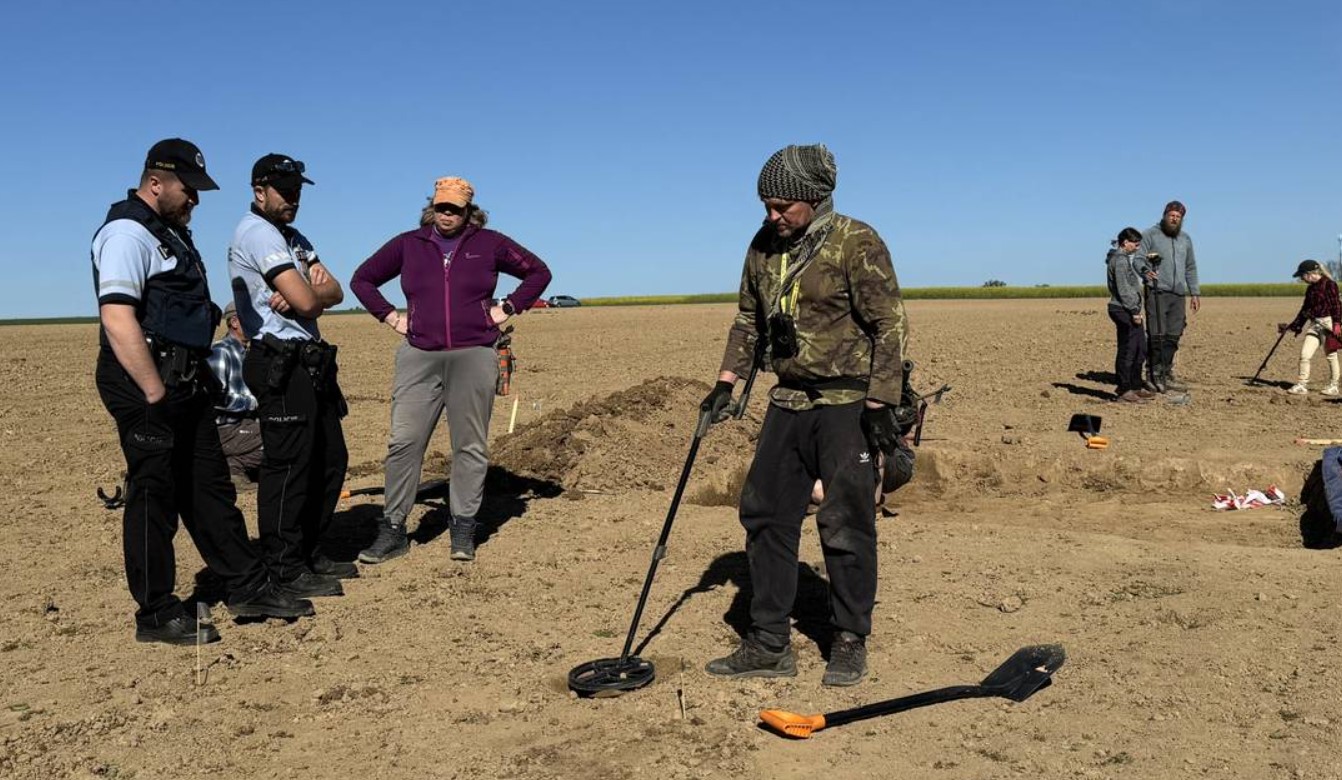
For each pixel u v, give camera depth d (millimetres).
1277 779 3766
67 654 5215
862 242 4434
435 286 6504
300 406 5871
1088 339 23797
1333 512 7520
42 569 6648
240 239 5664
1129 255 12984
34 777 3982
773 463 4699
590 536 7281
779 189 4402
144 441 5062
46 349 30484
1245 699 4418
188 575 6488
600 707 4531
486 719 4445
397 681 4852
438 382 6617
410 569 6562
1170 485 9648
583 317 48906
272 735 4320
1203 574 6109
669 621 5578
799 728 4148
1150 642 5082
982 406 13125
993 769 3914
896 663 4945
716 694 4625
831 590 4734
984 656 5016
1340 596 5652
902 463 4996
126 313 4762
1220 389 14391
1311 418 11875
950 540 7023
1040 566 6387
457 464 6695
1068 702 4461
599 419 10344
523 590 6137
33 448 11055
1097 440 10312
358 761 4090
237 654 5199
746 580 6246
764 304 4641
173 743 4250
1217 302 53531
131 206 4930
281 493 5941
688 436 10609
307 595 6012
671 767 3980
